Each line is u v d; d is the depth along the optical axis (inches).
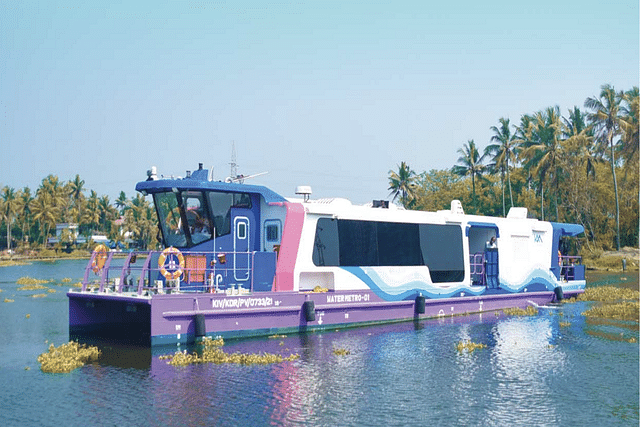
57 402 580.4
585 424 537.0
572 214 3371.1
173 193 909.2
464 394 620.1
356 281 1006.4
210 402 582.9
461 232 1186.0
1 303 1433.3
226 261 927.7
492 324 1059.3
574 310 1263.5
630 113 3073.3
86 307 916.6
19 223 6225.4
